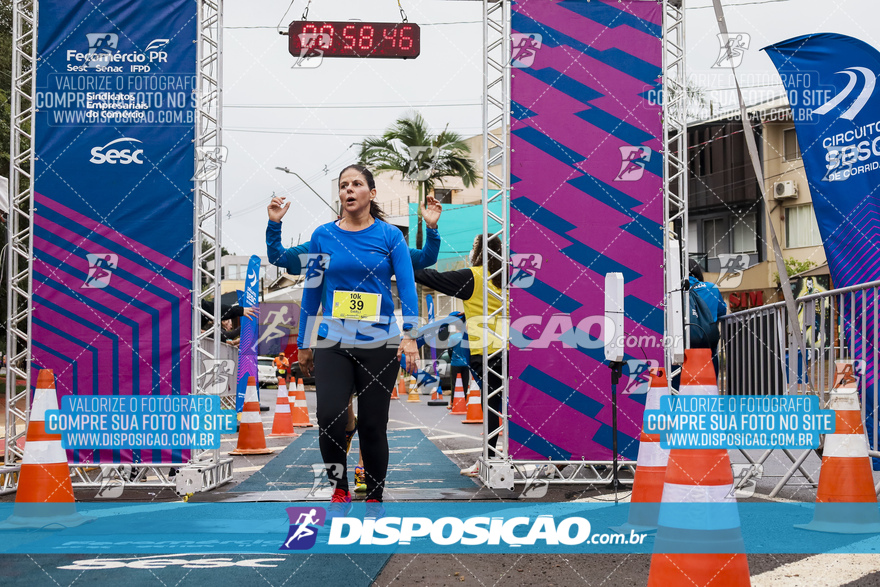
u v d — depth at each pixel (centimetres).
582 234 648
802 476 668
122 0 633
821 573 347
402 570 365
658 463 459
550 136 650
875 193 698
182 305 630
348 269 481
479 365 700
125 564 376
